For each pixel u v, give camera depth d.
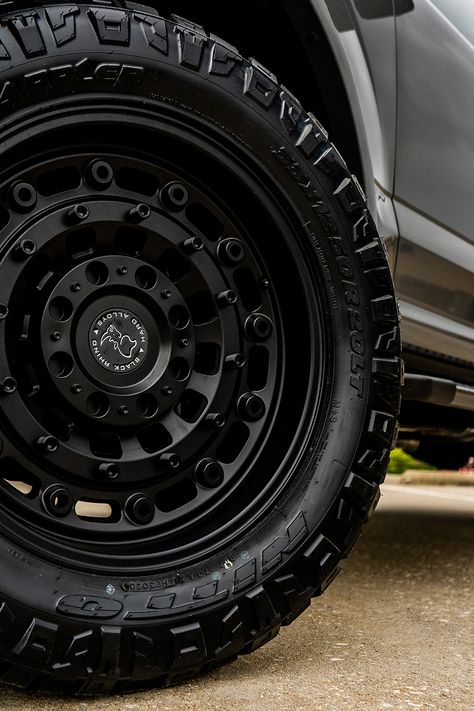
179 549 1.46
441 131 2.04
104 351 1.42
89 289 1.42
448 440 3.01
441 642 1.77
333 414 1.59
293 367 1.62
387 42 1.92
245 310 1.57
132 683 1.40
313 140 1.62
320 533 1.56
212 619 1.44
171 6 1.68
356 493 1.59
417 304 2.04
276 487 1.55
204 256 1.53
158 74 1.46
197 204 1.55
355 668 1.58
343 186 1.64
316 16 1.71
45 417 1.42
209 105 1.51
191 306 1.55
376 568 2.63
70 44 1.38
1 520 1.34
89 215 1.43
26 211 1.39
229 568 1.47
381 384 1.63
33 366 1.40
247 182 1.57
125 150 1.48
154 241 1.48
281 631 1.80
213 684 1.47
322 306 1.61
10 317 1.40
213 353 1.54
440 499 6.82
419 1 2.02
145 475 1.46
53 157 1.42
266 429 1.58
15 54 1.34
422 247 1.99
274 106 1.58
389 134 1.91
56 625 1.33
